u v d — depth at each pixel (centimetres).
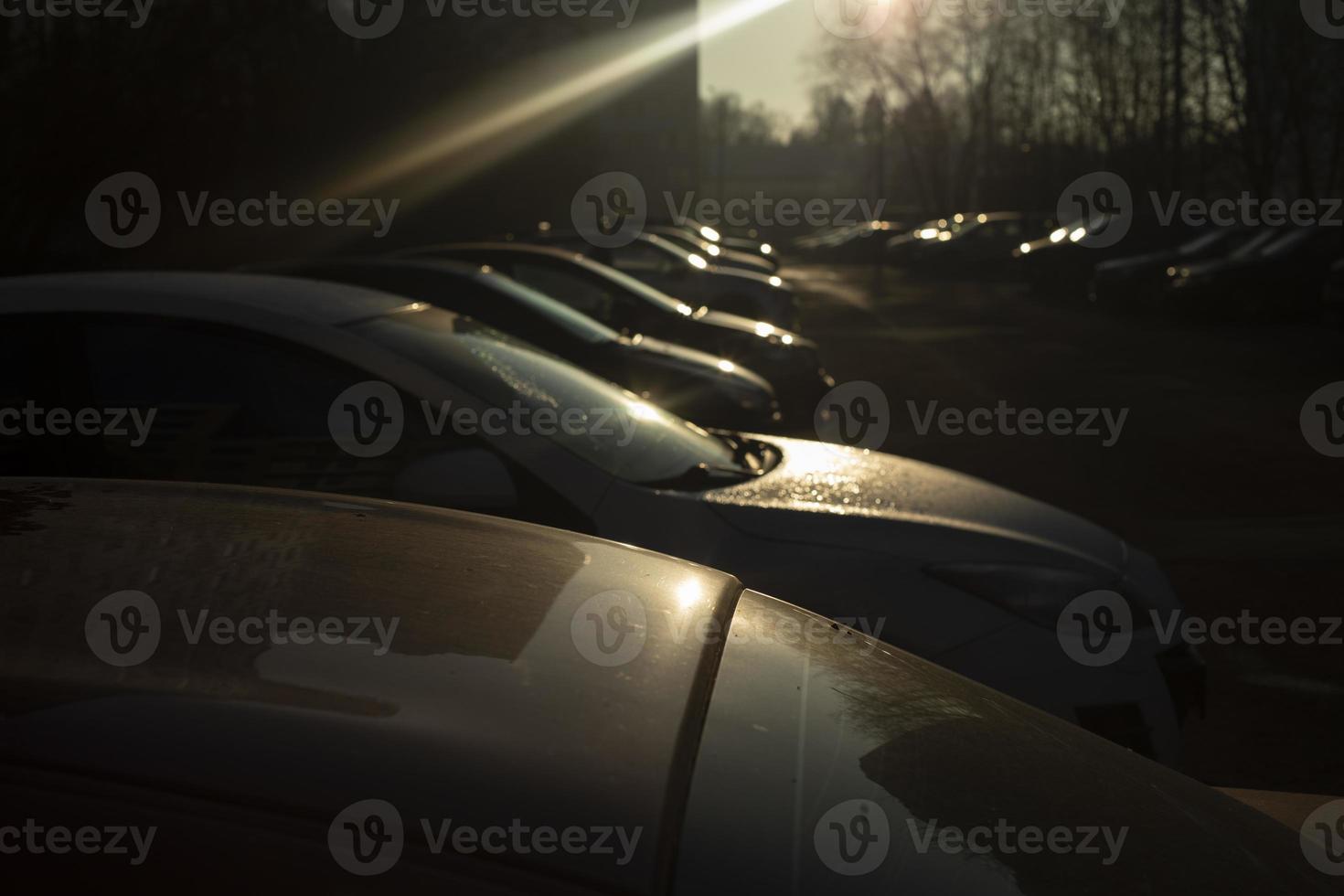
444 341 349
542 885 90
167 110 1140
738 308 1498
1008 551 336
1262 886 126
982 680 317
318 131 1439
